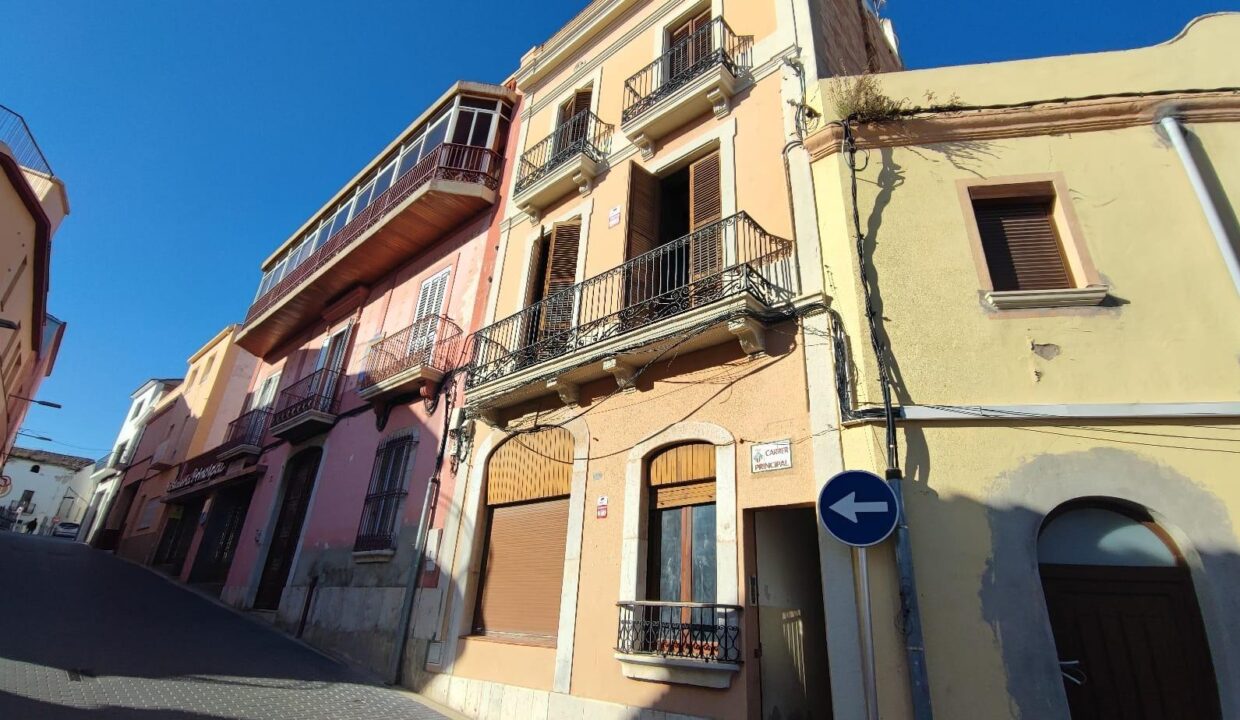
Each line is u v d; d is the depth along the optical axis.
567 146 11.24
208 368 25.72
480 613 8.70
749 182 8.02
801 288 6.80
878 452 5.53
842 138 7.10
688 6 10.43
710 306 6.89
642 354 7.65
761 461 6.35
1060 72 6.80
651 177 9.38
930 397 5.67
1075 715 4.71
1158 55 6.63
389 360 13.23
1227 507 4.89
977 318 5.91
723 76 8.69
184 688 6.60
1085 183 6.29
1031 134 6.63
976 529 5.12
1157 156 6.23
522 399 9.33
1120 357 5.52
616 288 8.62
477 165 13.08
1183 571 4.96
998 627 4.80
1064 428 5.34
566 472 8.36
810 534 7.43
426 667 8.70
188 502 21.31
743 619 5.85
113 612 10.18
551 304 9.60
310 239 18.34
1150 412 5.23
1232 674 4.46
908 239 6.40
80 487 52.31
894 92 7.19
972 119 6.74
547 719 6.89
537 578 8.17
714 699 5.78
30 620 8.44
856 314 6.18
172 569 19.23
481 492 9.41
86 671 6.62
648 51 10.81
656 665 6.17
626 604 6.62
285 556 13.67
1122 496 5.04
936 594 4.96
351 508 12.02
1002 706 4.58
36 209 14.44
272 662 8.77
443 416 10.86
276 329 18.94
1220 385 5.26
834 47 9.19
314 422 14.08
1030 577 4.91
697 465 7.00
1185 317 5.56
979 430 5.46
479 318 11.42
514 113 13.84
